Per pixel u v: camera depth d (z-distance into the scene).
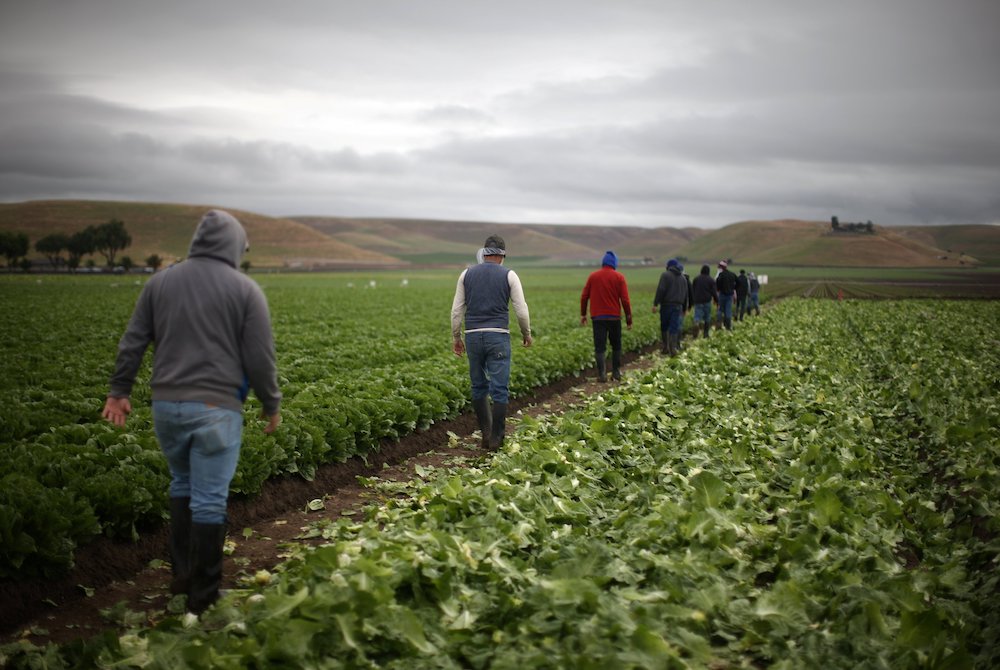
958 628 4.24
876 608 4.20
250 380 4.97
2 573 5.20
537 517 5.63
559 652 3.75
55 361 16.94
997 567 5.13
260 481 7.32
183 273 4.81
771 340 19.81
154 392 4.75
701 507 6.01
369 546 4.95
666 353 20.11
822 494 5.90
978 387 11.78
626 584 4.64
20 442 8.02
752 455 7.97
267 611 4.08
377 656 3.84
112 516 6.25
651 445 8.36
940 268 199.88
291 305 44.56
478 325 9.69
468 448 10.34
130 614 5.07
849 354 17.92
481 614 4.24
